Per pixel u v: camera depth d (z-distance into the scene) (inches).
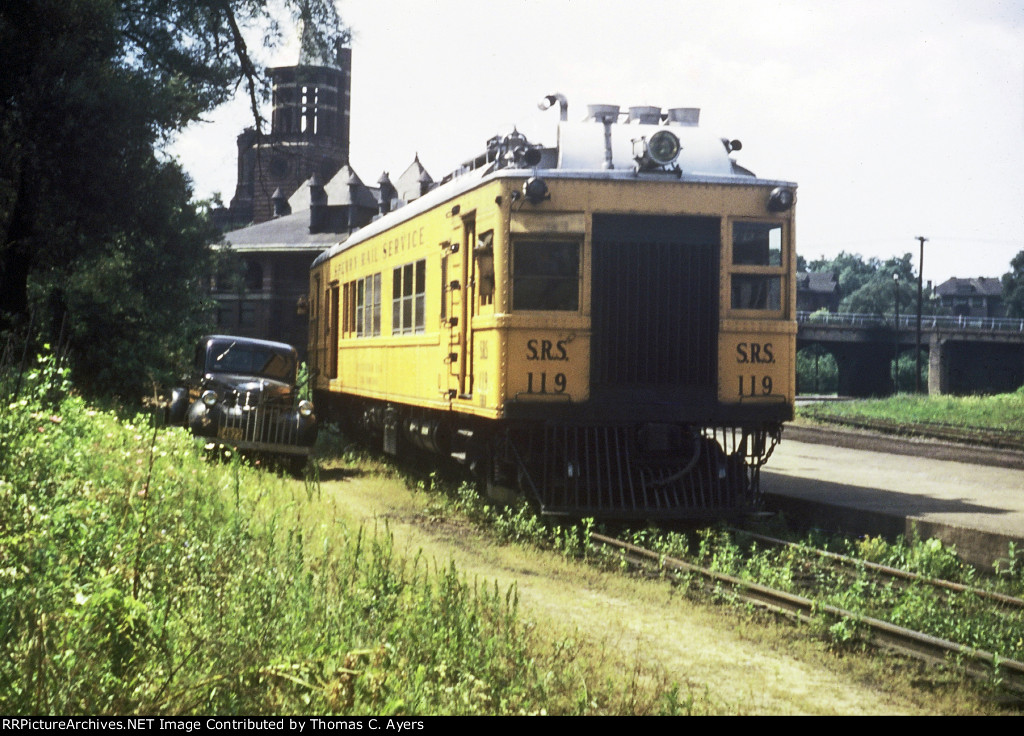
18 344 733.9
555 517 414.9
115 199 886.4
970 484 595.8
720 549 368.5
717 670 240.8
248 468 519.5
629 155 448.8
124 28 1008.2
